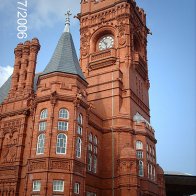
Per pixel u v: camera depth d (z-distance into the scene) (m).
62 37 44.38
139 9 64.62
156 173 50.06
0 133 41.59
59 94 36.34
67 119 35.66
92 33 58.56
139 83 56.72
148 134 48.72
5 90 47.91
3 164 39.09
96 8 60.28
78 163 34.91
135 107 52.06
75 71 39.34
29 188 32.88
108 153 45.41
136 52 55.38
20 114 40.72
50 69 39.31
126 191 40.38
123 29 55.16
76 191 34.03
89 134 42.69
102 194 43.22
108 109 49.25
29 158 34.50
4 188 37.28
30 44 46.25
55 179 32.47
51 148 33.62
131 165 41.78
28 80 43.31
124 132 46.41
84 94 39.00
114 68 52.78
